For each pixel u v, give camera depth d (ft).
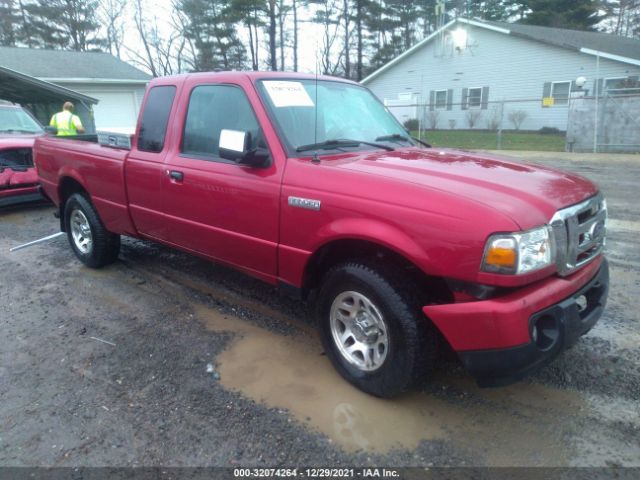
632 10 147.84
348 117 12.41
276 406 9.44
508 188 8.56
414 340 8.60
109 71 78.64
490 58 87.10
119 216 15.05
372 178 9.04
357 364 9.79
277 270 10.74
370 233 8.61
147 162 13.42
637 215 23.24
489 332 7.63
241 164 10.77
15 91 59.00
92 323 13.08
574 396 9.56
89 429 8.91
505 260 7.54
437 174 9.15
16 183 25.39
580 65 76.79
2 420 9.20
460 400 9.54
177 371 10.72
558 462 7.89
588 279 8.91
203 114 12.26
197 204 12.05
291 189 9.93
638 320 12.46
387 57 135.03
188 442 8.53
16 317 13.56
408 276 8.83
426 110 97.50
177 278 16.21
